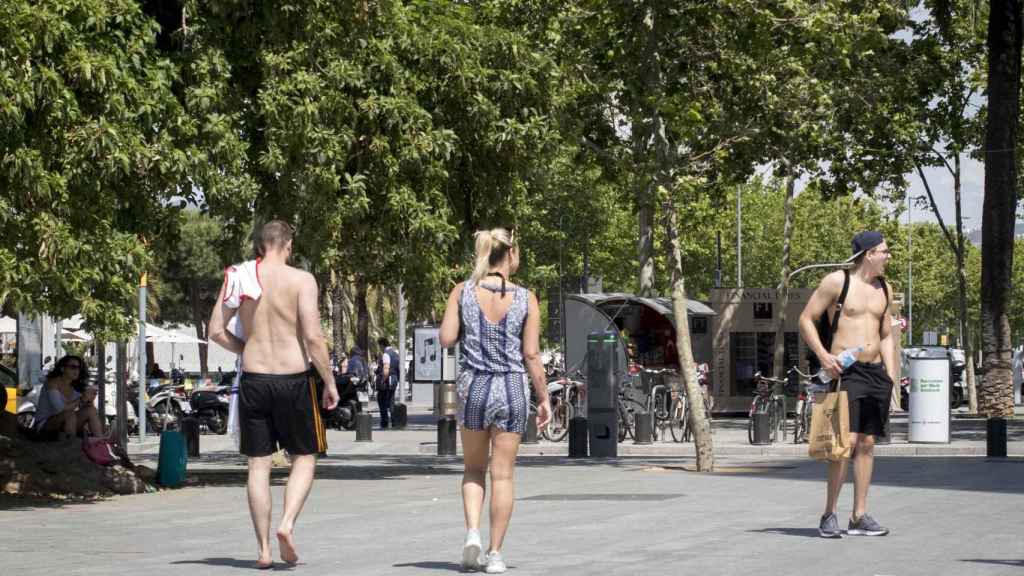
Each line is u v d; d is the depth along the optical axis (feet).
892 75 119.03
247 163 70.13
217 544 39.37
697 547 37.01
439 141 71.26
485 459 32.60
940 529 41.29
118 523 47.11
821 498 53.31
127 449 106.52
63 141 56.39
